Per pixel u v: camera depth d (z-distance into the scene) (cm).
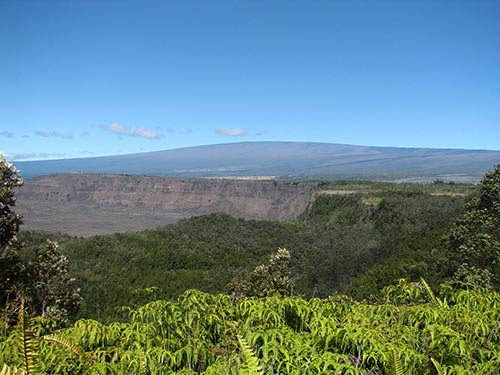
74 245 6438
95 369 347
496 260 1642
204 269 6431
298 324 456
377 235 6812
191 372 347
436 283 1967
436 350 379
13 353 372
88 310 3694
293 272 5666
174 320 418
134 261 6197
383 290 578
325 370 314
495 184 1856
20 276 1550
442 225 4353
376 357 345
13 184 1519
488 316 449
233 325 414
